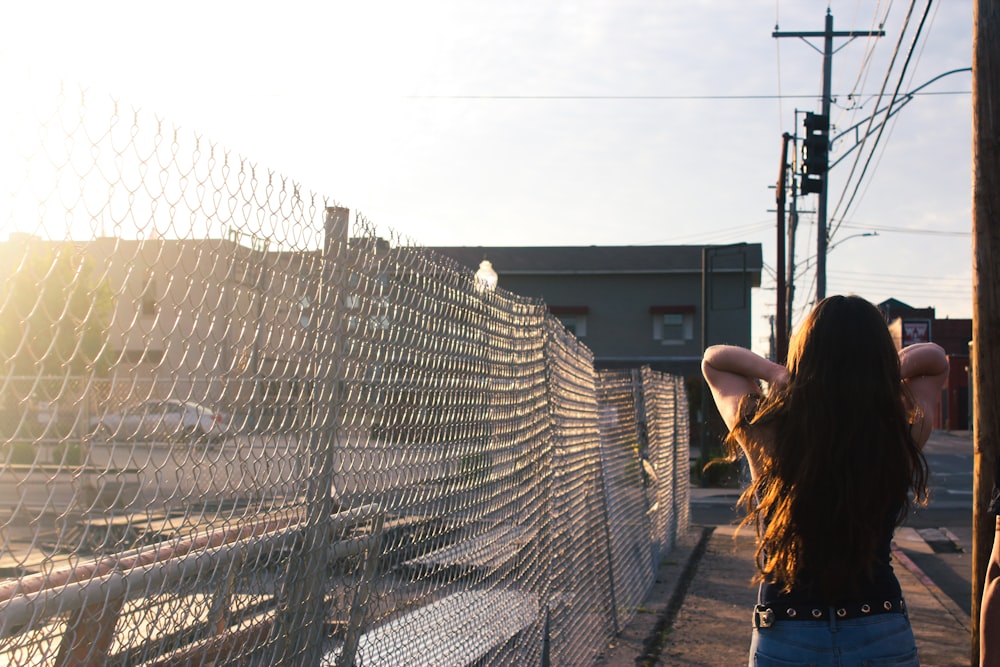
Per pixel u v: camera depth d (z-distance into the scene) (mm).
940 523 16938
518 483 5312
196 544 2340
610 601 7676
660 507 11539
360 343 3199
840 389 2572
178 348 2137
